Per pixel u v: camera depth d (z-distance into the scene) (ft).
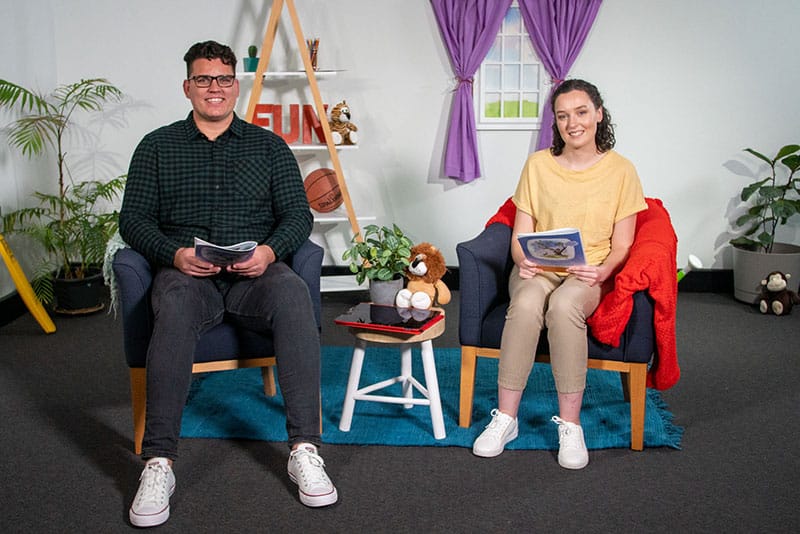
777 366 10.10
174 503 6.66
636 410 7.57
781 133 13.41
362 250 8.36
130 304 7.19
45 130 12.71
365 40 13.46
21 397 9.09
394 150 13.82
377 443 7.77
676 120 13.48
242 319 7.41
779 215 12.51
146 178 7.86
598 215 7.93
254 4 13.34
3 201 12.08
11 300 12.25
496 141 13.69
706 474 7.17
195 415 8.42
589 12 12.94
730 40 13.19
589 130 7.80
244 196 8.00
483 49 13.07
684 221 13.82
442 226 14.07
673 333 7.53
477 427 8.11
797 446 7.75
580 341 7.27
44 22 13.16
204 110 7.80
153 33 13.46
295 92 13.61
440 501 6.69
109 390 9.33
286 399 6.88
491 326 7.79
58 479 7.10
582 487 6.93
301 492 6.61
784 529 6.24
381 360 10.19
